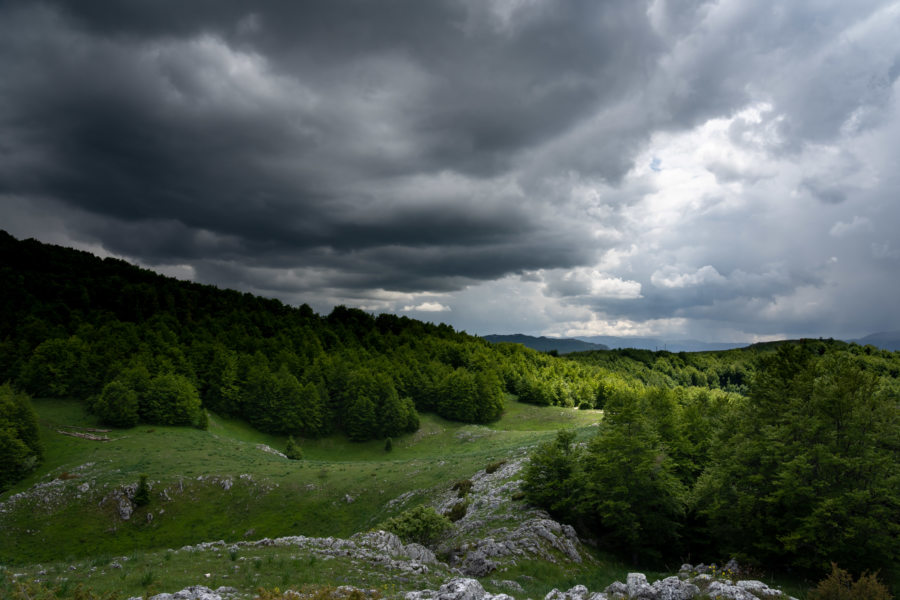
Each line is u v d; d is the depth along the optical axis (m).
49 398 109.75
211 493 72.12
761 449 38.78
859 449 34.75
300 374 149.25
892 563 30.86
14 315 155.88
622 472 40.19
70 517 66.44
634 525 37.69
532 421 144.12
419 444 125.44
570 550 35.31
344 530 61.75
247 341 167.25
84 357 117.56
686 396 112.69
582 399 167.50
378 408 129.50
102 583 16.80
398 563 23.75
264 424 123.94
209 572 19.30
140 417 106.31
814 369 60.28
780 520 34.78
